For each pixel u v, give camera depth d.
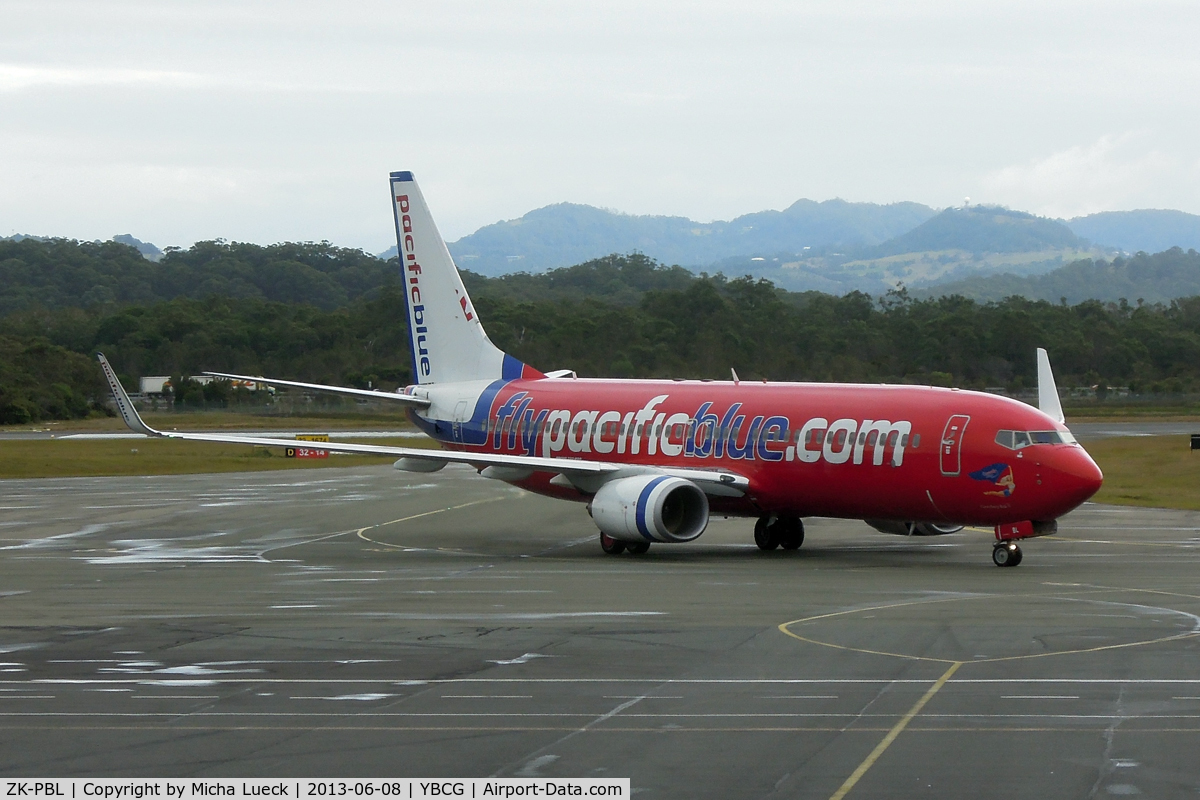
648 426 59.62
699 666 30.14
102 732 24.52
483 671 29.81
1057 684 27.86
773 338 199.50
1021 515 49.06
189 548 59.38
